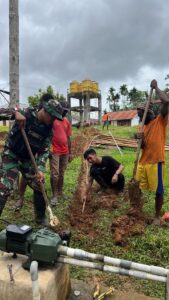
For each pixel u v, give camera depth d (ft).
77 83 62.49
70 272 6.05
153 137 7.66
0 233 4.94
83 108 63.62
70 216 8.05
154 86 7.54
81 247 6.83
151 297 5.43
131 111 78.95
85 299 5.28
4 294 4.58
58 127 8.96
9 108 8.50
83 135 25.46
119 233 7.05
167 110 7.48
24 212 8.41
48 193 9.89
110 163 9.88
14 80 9.29
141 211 7.93
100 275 6.00
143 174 7.92
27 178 7.07
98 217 8.23
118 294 5.43
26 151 6.72
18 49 9.34
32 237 4.78
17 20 9.23
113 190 10.11
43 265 4.87
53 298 4.71
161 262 6.43
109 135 24.76
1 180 6.65
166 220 8.09
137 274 4.69
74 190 10.41
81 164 14.06
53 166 8.99
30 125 6.62
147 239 6.90
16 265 4.90
